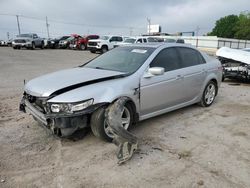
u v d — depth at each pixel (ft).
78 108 12.00
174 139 14.25
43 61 57.41
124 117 13.97
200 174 10.81
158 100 15.78
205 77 19.89
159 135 14.76
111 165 11.39
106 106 12.84
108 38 86.89
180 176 10.65
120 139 11.55
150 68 14.87
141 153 12.51
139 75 14.65
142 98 14.66
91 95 12.40
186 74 17.74
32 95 13.14
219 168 11.30
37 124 16.01
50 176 10.54
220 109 20.45
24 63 52.08
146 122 16.85
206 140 14.21
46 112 12.40
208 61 20.70
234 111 19.97
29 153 12.35
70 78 13.79
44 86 13.05
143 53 16.33
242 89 30.01
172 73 16.62
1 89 26.43
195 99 19.49
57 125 11.87
